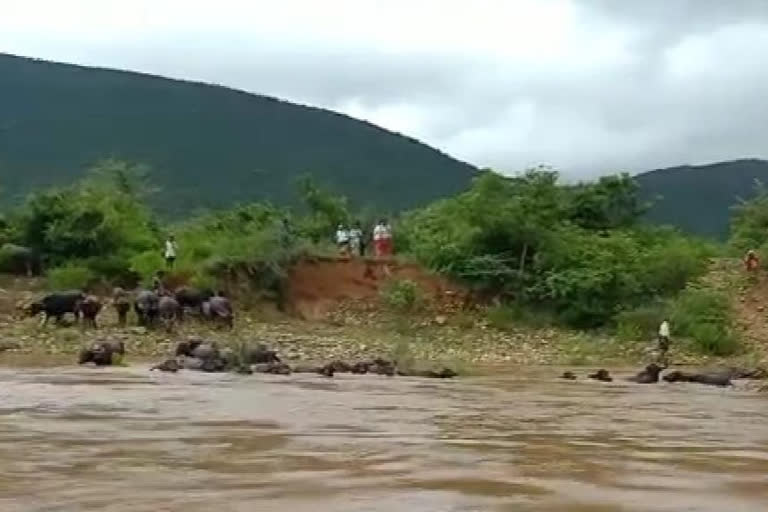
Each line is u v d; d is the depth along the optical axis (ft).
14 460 38.14
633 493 33.04
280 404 63.31
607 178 185.98
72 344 113.80
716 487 34.76
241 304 143.74
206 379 85.40
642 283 157.07
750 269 163.63
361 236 168.14
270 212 176.45
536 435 50.16
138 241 153.28
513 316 151.43
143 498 30.86
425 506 29.96
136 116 562.25
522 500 31.24
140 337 120.26
